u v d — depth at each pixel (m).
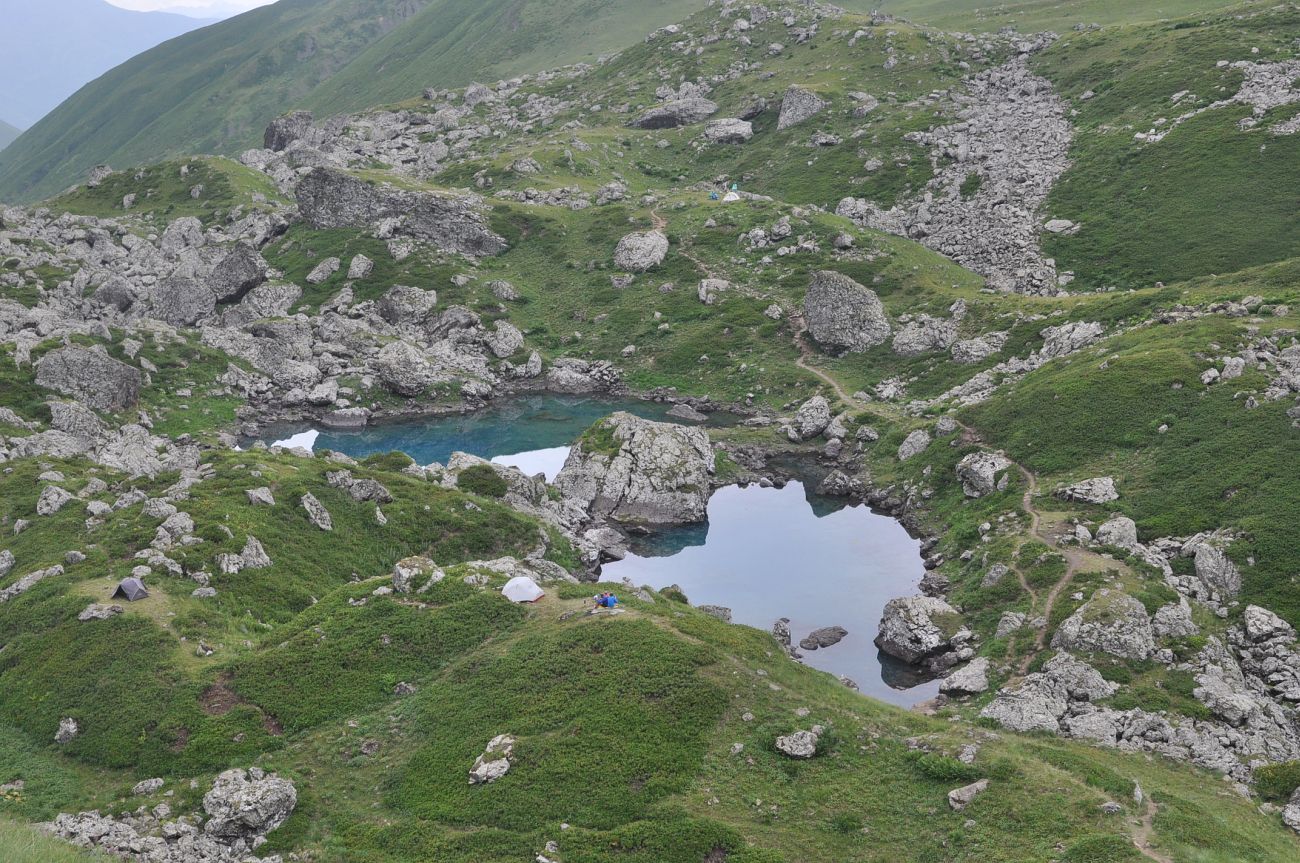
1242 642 53.50
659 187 191.62
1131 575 59.22
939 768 39.88
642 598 54.72
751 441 107.50
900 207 158.62
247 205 196.75
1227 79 152.62
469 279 155.25
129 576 56.94
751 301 138.50
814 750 41.31
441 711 44.84
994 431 85.69
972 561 69.25
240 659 49.59
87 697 47.59
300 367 132.00
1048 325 107.62
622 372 134.25
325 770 42.69
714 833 36.28
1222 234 123.75
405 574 55.47
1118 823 36.03
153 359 126.31
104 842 37.22
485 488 85.25
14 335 125.81
